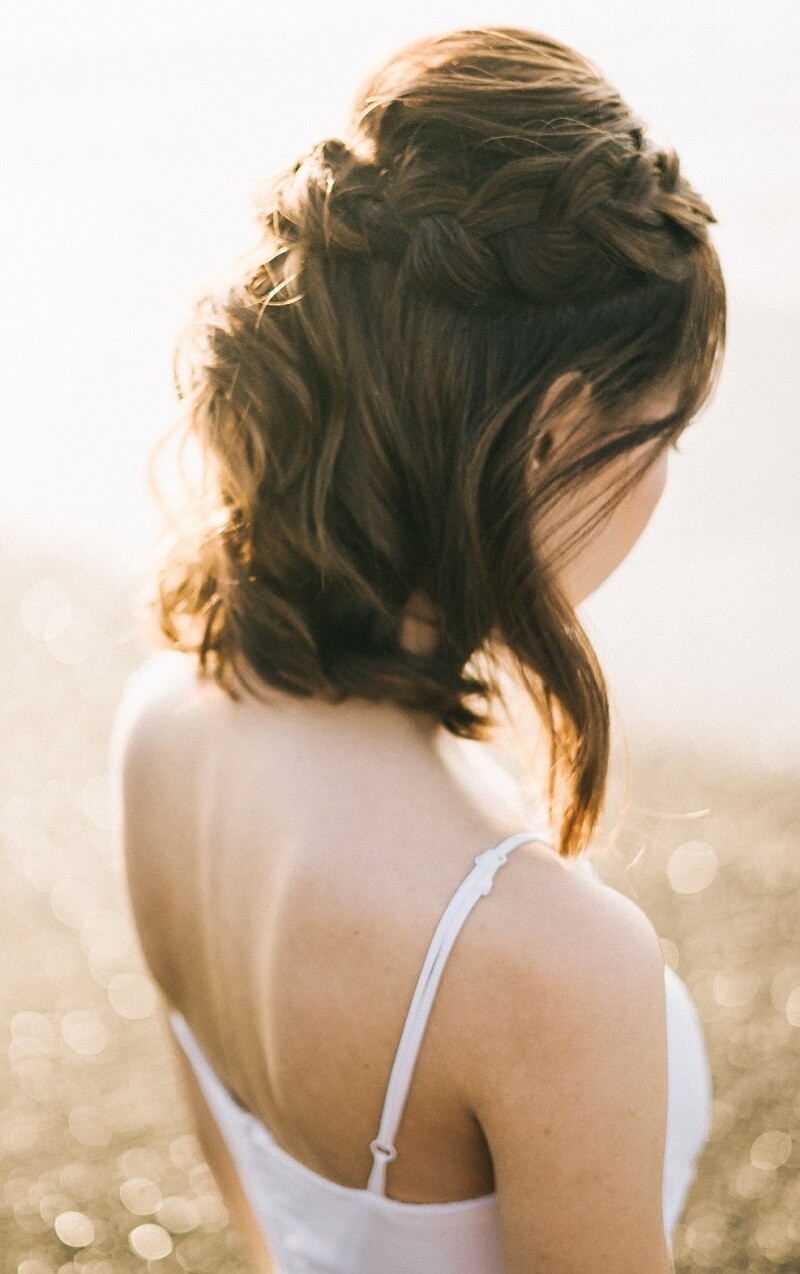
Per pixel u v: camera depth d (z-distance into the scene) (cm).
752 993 327
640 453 87
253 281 89
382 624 89
